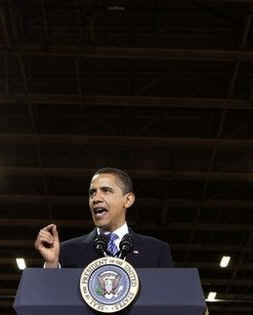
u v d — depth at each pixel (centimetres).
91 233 275
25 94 1336
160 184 1694
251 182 1678
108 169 283
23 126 1444
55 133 1452
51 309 185
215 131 1464
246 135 1468
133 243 261
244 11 1149
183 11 1172
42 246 234
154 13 1170
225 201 1756
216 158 1574
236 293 2453
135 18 1195
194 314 186
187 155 1559
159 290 188
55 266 231
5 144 1513
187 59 1239
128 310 185
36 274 192
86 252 259
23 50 1223
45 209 1805
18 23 1185
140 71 1313
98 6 1153
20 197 1708
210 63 1280
